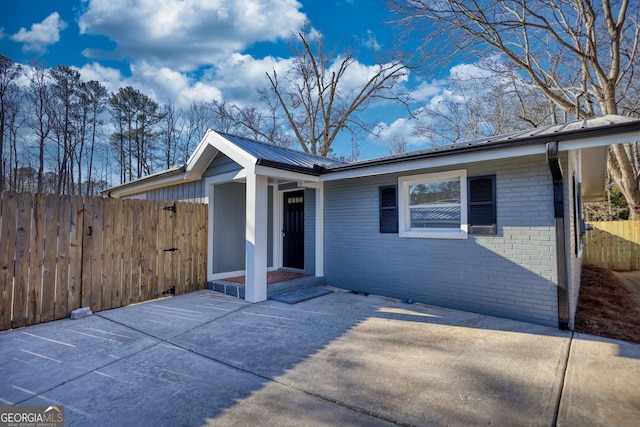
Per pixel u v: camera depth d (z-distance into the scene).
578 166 6.57
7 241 4.70
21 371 3.40
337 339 4.30
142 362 3.62
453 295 5.78
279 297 6.51
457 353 3.81
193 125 24.91
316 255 7.91
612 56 11.32
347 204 7.41
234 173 7.03
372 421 2.52
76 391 2.99
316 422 2.51
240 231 8.52
